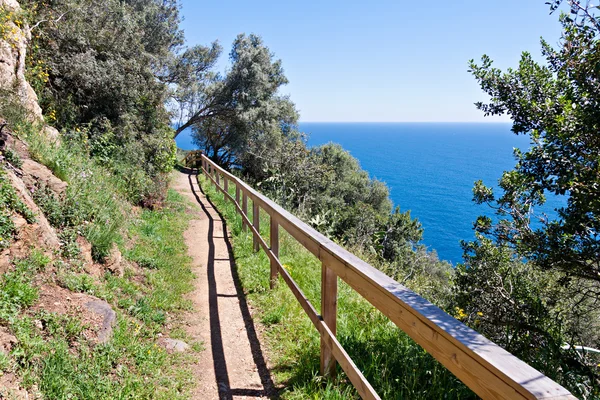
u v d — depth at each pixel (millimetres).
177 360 3377
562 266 4590
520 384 1152
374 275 2230
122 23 11016
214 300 4730
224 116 26609
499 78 4887
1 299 2811
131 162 9164
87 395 2520
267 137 25531
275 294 4625
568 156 3998
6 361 2328
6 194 3578
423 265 15664
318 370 3072
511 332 4965
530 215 5137
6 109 5656
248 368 3344
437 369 2828
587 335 6160
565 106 3979
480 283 6855
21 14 7465
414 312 1786
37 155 5164
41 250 3660
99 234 4578
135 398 2703
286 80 28312
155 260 5543
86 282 3795
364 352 3248
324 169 19953
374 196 38062
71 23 9398
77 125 8508
